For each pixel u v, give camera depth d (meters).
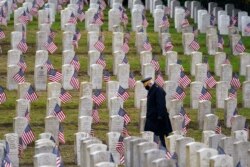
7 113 88.62
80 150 75.06
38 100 91.00
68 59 97.94
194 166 71.88
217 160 69.00
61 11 116.38
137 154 72.88
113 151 77.19
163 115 77.69
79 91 93.75
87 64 100.38
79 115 85.25
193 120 88.00
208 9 127.00
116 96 89.56
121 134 79.31
